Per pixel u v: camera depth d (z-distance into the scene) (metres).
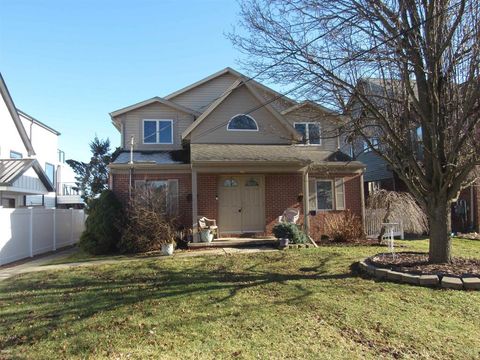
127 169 15.95
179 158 17.08
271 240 14.57
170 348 5.23
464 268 8.70
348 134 11.64
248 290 7.93
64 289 8.59
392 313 6.51
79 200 33.44
